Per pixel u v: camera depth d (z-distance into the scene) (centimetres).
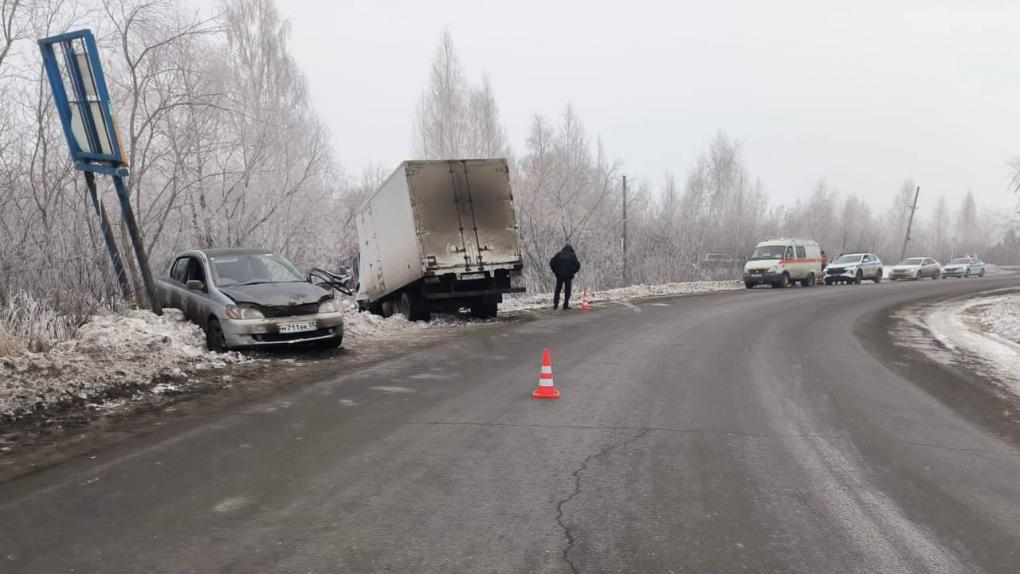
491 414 671
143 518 394
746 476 489
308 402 708
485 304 1647
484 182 1530
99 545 355
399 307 1656
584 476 484
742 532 387
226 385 783
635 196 3516
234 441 559
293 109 2481
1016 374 952
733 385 838
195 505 415
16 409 630
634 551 360
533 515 409
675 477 485
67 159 1238
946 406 739
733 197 4859
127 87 1404
